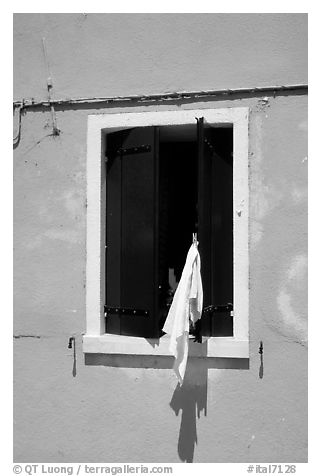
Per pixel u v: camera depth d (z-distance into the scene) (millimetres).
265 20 4094
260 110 4090
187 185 4695
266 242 4078
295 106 4059
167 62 4203
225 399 4117
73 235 4375
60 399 4371
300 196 4047
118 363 4273
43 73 4422
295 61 4059
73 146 4379
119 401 4270
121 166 4328
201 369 4152
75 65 4359
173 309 4004
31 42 4441
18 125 4465
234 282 4090
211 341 4086
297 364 4039
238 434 4098
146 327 4164
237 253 4086
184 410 4176
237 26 4125
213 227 4184
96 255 4309
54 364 4387
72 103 4359
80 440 4332
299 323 4039
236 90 4094
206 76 4148
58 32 4395
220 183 4215
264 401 4066
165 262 4555
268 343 4066
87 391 4328
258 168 4090
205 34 4160
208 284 4094
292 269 4051
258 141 4090
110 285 4391
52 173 4418
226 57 4129
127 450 4254
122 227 4312
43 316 4410
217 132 4238
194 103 4160
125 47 4270
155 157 4129
